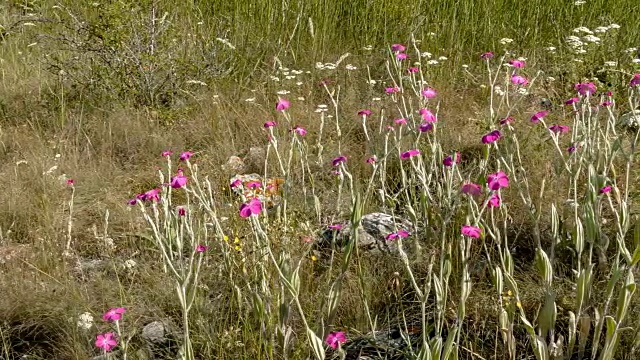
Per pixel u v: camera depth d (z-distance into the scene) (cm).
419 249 307
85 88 590
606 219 342
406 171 432
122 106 571
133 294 331
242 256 297
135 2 602
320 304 290
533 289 296
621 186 373
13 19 763
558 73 590
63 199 434
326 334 269
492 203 250
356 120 534
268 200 391
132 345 298
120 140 527
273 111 555
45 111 578
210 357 277
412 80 406
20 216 417
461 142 469
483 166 298
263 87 605
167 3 720
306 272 315
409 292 314
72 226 405
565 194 368
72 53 651
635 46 616
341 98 584
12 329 312
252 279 298
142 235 373
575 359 270
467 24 674
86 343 300
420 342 282
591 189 261
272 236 308
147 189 459
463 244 242
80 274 360
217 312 300
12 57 677
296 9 703
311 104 554
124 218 411
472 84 610
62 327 311
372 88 578
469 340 280
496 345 265
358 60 659
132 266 346
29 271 357
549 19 678
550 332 249
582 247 252
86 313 293
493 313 288
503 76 593
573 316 245
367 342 290
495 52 649
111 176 477
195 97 584
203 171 473
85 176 468
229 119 553
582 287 242
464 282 240
